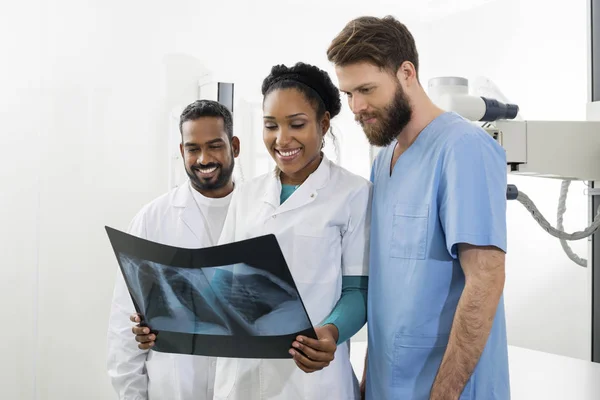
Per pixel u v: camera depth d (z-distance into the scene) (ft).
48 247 7.77
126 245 3.21
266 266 2.85
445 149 3.30
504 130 4.47
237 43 8.90
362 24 3.30
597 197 6.13
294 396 3.52
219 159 4.17
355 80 3.28
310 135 3.49
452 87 4.17
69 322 7.88
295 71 3.56
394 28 3.31
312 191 3.64
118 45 8.14
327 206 3.63
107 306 8.07
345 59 3.28
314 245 3.55
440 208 3.30
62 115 7.84
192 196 4.34
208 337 3.22
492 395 3.31
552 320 9.13
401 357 3.38
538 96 9.32
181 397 4.05
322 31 9.59
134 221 4.40
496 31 9.91
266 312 2.98
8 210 7.57
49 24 7.77
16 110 7.62
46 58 7.75
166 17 8.42
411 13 10.71
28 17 7.67
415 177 3.43
